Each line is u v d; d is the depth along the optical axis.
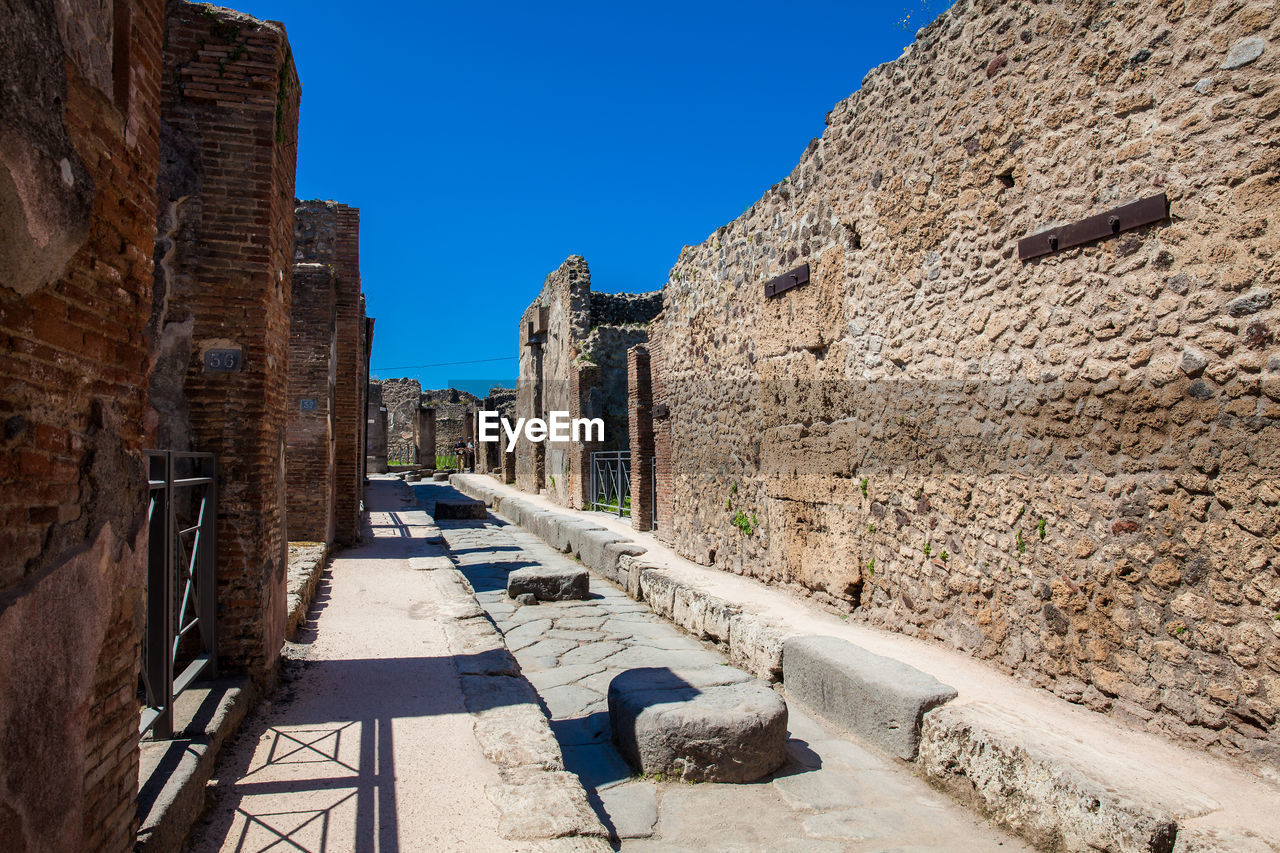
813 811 3.50
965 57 4.65
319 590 7.15
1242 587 3.11
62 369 1.79
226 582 3.98
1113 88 3.70
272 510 4.21
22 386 1.61
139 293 2.21
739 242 7.87
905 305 5.20
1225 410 3.18
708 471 8.60
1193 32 3.34
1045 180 4.07
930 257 4.95
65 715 1.78
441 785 3.08
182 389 3.94
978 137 4.53
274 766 3.25
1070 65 3.93
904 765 3.91
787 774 3.88
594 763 4.07
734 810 3.52
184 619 3.47
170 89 3.98
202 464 3.94
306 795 2.99
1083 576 3.82
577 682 5.41
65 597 1.78
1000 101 4.38
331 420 9.54
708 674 4.68
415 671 4.61
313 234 10.93
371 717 3.83
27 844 1.60
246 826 2.74
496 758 3.33
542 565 10.46
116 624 2.09
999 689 4.07
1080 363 3.85
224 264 3.99
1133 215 3.57
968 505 4.61
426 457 34.91
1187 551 3.32
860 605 5.76
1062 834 2.99
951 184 4.76
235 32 4.05
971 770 3.50
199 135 3.99
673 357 9.80
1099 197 3.76
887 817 3.43
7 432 1.56
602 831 2.75
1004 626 4.33
